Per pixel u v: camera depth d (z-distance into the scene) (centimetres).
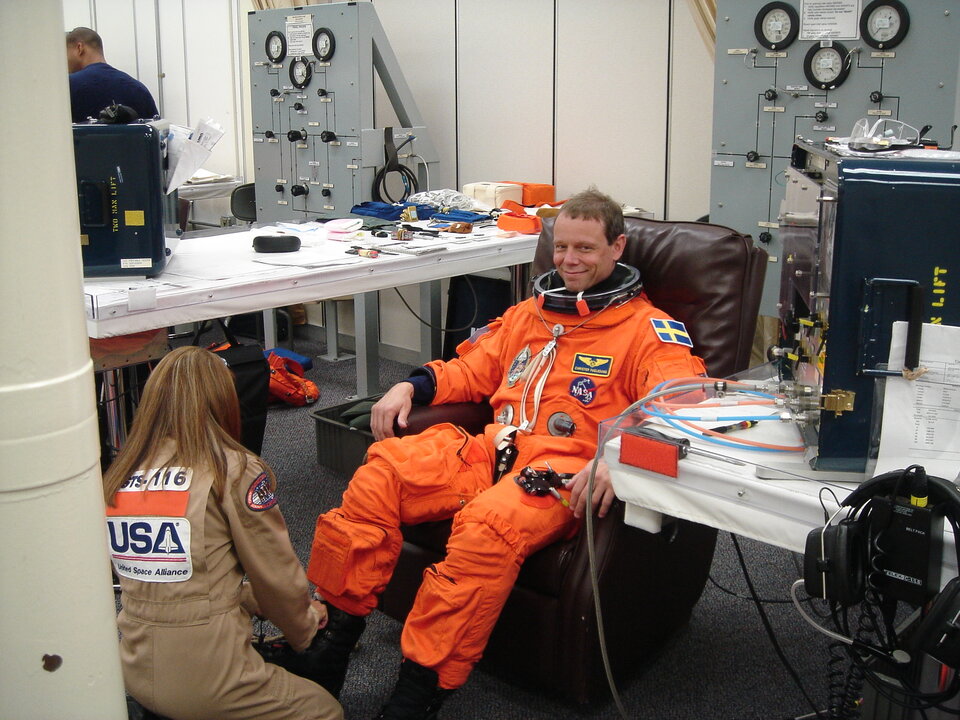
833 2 314
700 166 388
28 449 94
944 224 126
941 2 297
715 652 223
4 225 89
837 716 150
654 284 229
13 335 92
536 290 225
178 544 155
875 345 131
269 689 165
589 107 421
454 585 177
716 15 349
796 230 182
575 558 185
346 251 308
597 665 189
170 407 162
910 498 115
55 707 102
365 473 197
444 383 234
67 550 99
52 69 90
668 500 150
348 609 194
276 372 411
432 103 488
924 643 110
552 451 206
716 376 217
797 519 134
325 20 433
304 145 460
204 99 599
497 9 445
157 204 252
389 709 177
